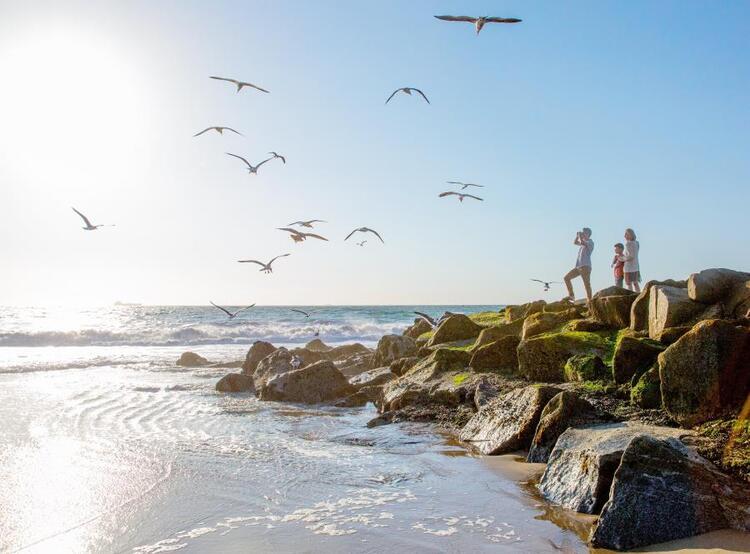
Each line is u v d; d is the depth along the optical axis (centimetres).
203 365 2644
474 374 1459
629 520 659
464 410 1316
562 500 787
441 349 1619
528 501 804
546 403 1033
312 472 952
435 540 675
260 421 1411
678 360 895
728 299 1124
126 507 788
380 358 2234
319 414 1530
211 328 4744
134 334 4109
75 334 3953
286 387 1752
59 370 2412
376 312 9269
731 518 669
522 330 1625
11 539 686
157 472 946
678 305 1151
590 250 1953
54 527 721
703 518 664
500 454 1039
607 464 750
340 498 824
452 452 1070
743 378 848
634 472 689
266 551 647
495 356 1478
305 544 666
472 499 814
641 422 924
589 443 823
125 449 1088
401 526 719
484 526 717
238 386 1914
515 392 1147
